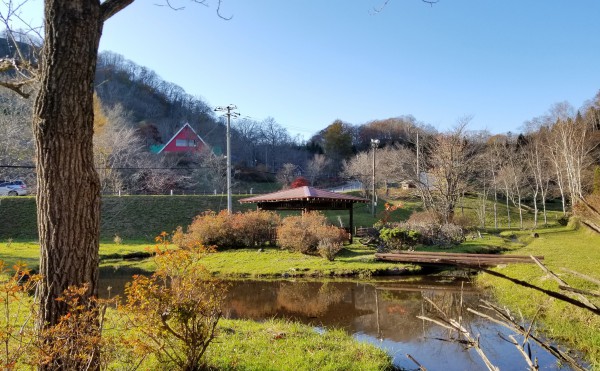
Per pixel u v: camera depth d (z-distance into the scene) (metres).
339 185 52.22
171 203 29.92
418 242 19.03
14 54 4.28
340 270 13.97
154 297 3.79
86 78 3.44
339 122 63.69
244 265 15.21
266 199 20.39
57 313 3.31
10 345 3.51
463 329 1.82
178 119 61.88
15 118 21.28
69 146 3.35
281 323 7.40
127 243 23.36
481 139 37.00
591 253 15.09
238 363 4.91
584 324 6.75
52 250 3.33
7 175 27.67
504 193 42.88
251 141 61.50
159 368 4.16
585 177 30.27
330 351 5.72
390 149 49.22
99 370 3.58
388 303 10.11
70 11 3.34
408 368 5.78
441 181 27.67
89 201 3.49
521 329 1.69
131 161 34.44
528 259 12.84
